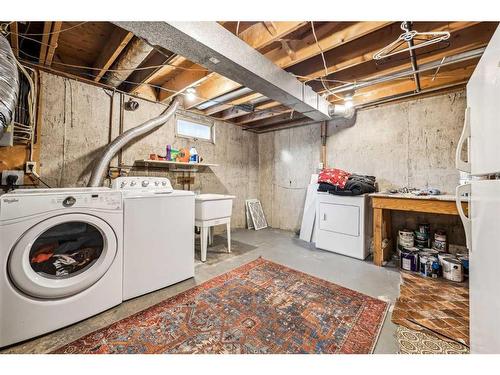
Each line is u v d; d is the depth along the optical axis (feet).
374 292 6.52
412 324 5.08
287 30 5.60
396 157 10.53
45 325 4.66
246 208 15.78
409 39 5.59
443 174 9.36
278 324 5.05
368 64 8.21
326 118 10.77
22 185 7.38
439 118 9.45
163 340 4.55
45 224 4.65
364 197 9.21
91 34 6.84
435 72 8.27
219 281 7.18
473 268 3.19
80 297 5.10
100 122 9.07
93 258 5.62
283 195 15.35
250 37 6.29
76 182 8.47
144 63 8.41
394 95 9.87
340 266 8.47
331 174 10.52
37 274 4.71
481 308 2.80
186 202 7.30
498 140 2.32
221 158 14.25
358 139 11.76
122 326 4.96
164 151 11.25
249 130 16.14
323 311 5.56
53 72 7.95
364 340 4.57
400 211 10.28
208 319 5.22
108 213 5.54
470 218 3.41
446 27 5.65
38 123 7.59
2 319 4.26
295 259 9.20
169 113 10.36
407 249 8.56
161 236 6.67
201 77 8.42
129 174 9.97
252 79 6.64
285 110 12.10
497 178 2.51
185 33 4.75
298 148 14.53
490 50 2.56
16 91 4.65
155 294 6.37
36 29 6.48
